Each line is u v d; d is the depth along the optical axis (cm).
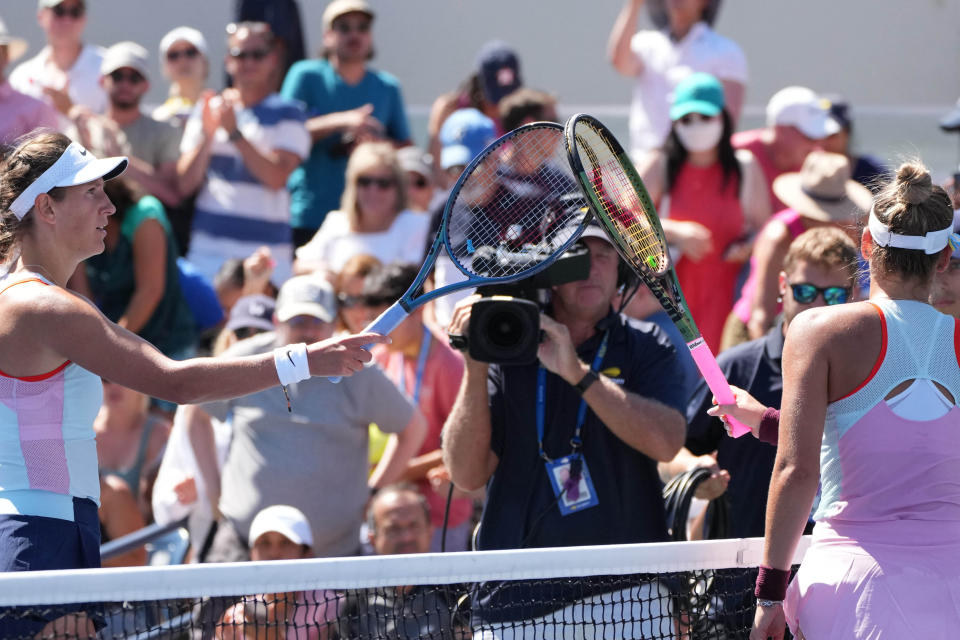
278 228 2758
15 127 2656
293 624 1295
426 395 2070
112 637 1294
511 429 1430
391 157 2584
